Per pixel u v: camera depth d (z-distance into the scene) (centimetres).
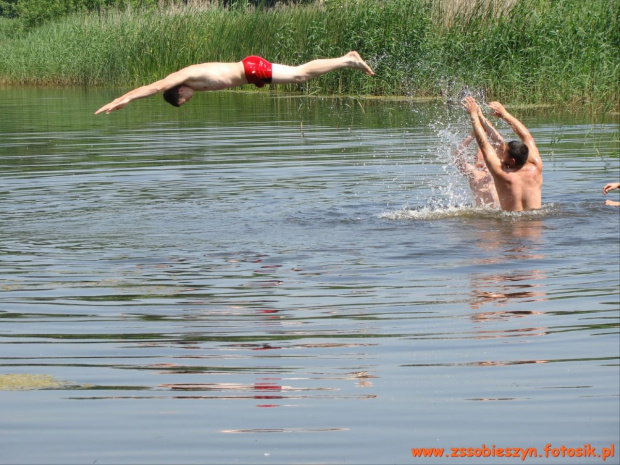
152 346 946
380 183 1936
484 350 912
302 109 3575
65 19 6481
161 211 1666
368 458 687
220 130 2980
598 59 3256
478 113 1655
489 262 1262
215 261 1298
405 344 935
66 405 797
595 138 2528
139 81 5038
